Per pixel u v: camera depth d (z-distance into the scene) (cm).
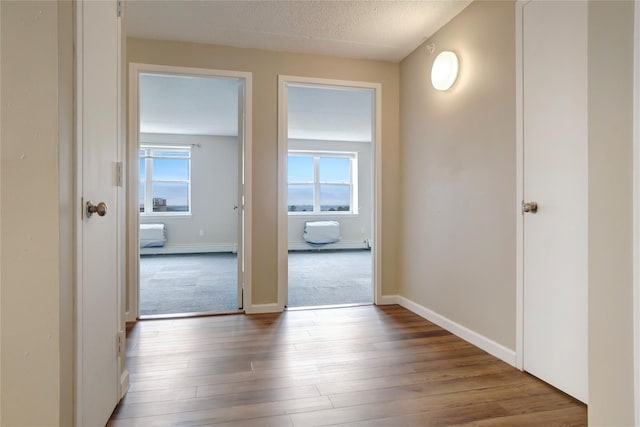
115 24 153
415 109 303
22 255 97
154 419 147
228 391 170
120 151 161
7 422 97
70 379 110
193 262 582
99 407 135
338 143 770
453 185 253
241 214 308
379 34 276
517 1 195
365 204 782
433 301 277
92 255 127
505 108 205
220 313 295
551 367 176
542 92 180
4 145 95
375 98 326
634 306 110
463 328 241
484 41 222
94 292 129
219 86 405
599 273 121
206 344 229
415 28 266
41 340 98
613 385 117
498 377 186
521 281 193
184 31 270
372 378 185
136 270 278
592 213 123
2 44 95
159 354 213
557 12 171
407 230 317
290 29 267
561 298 170
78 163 114
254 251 299
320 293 372
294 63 307
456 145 249
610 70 117
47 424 99
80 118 116
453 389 174
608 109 117
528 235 189
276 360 206
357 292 377
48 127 98
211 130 657
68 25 108
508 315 203
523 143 192
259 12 244
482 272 224
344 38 281
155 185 693
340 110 511
